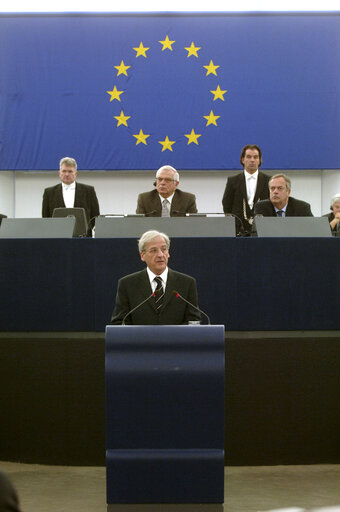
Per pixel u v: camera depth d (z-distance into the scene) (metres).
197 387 4.30
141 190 11.98
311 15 11.59
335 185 11.80
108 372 4.30
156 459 4.30
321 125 11.58
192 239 5.68
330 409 5.71
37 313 5.71
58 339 5.72
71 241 5.68
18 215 12.02
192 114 11.60
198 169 11.59
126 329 4.35
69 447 5.75
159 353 4.32
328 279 5.69
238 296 5.67
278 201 6.67
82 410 5.73
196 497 4.31
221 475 4.30
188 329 4.36
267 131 11.58
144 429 4.31
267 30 11.59
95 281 5.67
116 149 11.61
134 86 11.61
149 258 5.00
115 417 4.30
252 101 11.57
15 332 5.75
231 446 5.68
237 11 11.59
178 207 7.16
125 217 6.01
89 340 5.70
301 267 5.69
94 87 11.60
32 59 11.61
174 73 11.61
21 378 5.76
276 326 5.68
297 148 11.58
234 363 5.69
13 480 5.29
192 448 4.32
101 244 5.67
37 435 5.77
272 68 11.57
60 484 5.18
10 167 11.63
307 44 11.60
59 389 5.74
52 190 7.95
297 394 5.70
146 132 11.60
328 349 5.71
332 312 5.69
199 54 11.59
